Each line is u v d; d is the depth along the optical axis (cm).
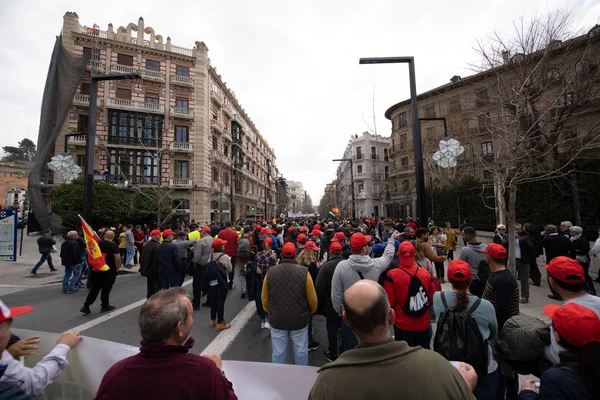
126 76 970
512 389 258
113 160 2620
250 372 232
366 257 340
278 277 332
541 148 845
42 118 1196
